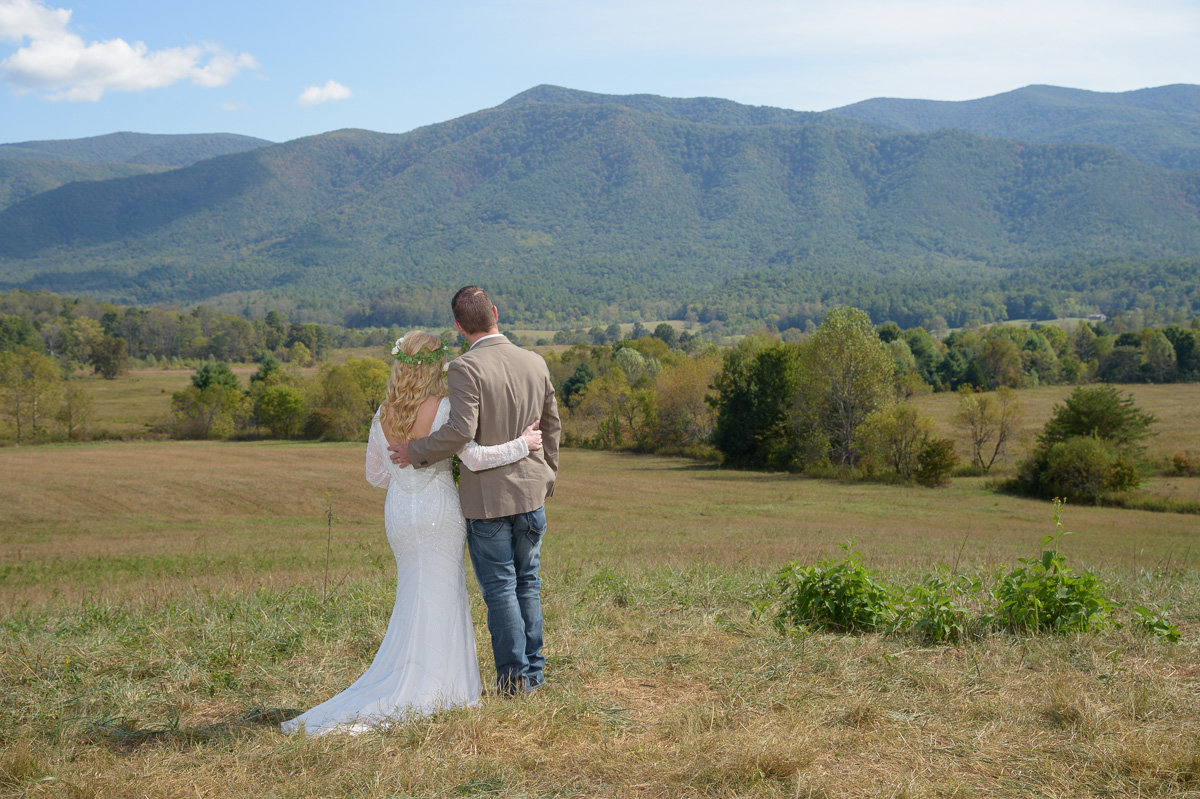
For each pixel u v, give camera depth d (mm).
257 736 3076
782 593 5516
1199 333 97500
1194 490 40594
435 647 3324
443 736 2963
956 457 47594
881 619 4703
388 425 3336
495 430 3326
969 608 5031
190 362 149375
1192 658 3967
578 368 83000
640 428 71000
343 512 38844
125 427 81125
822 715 3111
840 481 49156
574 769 2713
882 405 52156
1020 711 3178
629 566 8719
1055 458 40344
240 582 9445
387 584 6867
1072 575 4746
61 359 124688
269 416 79938
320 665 4090
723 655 4078
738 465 57844
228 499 42031
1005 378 94875
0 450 66938
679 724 3023
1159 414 67375
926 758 2736
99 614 5754
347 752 2842
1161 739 2809
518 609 3482
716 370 67188
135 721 3299
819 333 53750
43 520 36406
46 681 3850
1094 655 3918
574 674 3795
